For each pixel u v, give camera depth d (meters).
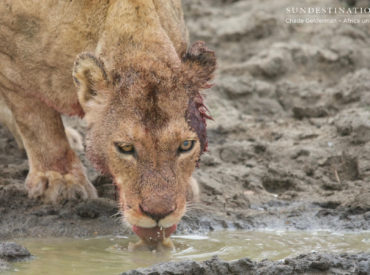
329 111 16.53
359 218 11.28
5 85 11.51
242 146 14.51
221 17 21.92
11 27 10.92
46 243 10.30
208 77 9.65
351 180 13.31
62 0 10.59
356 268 8.40
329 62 19.36
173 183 9.04
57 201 11.88
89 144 9.70
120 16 10.17
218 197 12.44
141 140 9.02
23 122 11.88
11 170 13.46
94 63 9.52
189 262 8.47
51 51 10.77
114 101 9.38
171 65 9.59
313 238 10.46
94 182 12.86
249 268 8.51
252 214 11.59
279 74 19.08
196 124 9.33
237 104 17.50
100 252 9.76
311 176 13.43
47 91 11.12
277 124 16.08
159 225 8.98
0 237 10.61
